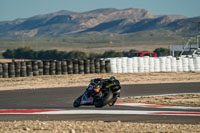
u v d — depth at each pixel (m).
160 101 58.91
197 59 123.81
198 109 50.38
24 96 69.62
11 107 55.34
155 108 51.38
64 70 113.56
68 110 50.41
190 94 67.38
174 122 40.00
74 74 114.06
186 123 39.34
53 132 32.91
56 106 55.44
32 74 110.88
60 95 70.00
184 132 32.94
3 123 39.12
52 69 112.75
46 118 44.06
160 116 44.28
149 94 69.31
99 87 50.06
